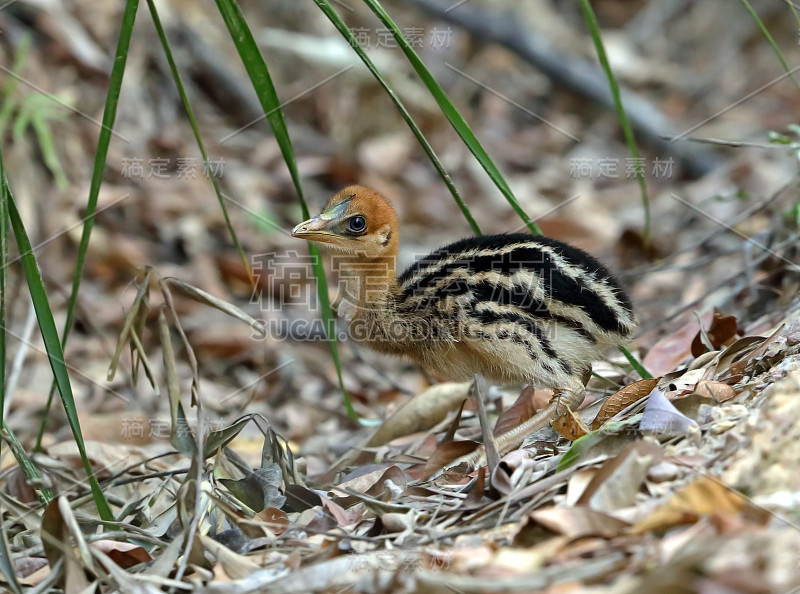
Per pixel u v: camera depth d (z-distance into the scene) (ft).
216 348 44.27
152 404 39.65
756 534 16.48
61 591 20.17
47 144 48.32
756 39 83.92
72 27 56.39
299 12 67.10
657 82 79.87
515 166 67.51
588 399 30.63
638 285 46.55
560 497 19.99
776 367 23.70
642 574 16.19
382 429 32.73
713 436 20.76
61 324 44.80
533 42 70.69
